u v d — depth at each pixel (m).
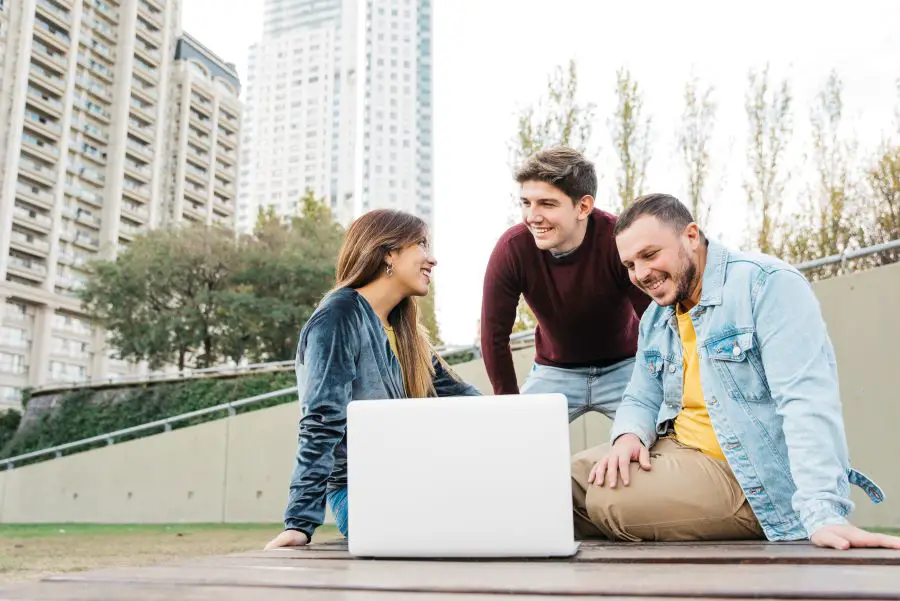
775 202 7.98
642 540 1.45
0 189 38.66
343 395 1.52
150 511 8.05
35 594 0.71
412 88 100.31
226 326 21.00
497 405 1.07
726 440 1.43
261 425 7.58
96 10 45.59
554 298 2.40
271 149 95.56
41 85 41.34
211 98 56.59
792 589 0.64
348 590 0.73
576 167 2.18
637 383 1.70
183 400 14.17
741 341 1.42
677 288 1.47
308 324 1.60
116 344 22.84
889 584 0.66
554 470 1.04
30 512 8.91
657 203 1.47
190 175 54.09
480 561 1.03
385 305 1.80
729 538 1.44
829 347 1.35
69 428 15.21
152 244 22.58
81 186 43.78
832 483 1.18
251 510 7.46
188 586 0.76
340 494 1.59
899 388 4.06
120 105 46.25
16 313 38.91
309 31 98.38
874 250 4.31
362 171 95.94
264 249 22.02
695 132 8.42
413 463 1.08
